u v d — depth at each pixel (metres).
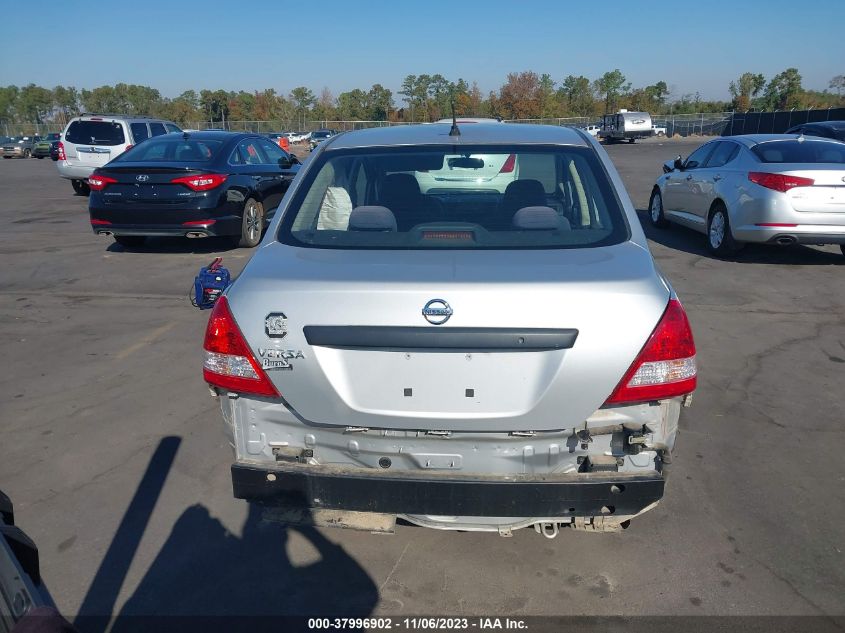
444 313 2.44
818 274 8.50
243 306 2.62
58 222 12.97
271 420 2.71
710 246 9.64
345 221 3.14
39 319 6.80
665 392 2.53
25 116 103.44
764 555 3.18
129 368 5.49
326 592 2.97
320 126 70.25
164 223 9.34
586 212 3.14
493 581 3.03
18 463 4.03
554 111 85.44
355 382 2.55
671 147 43.09
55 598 2.93
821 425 4.46
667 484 3.76
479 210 3.17
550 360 2.47
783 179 8.38
